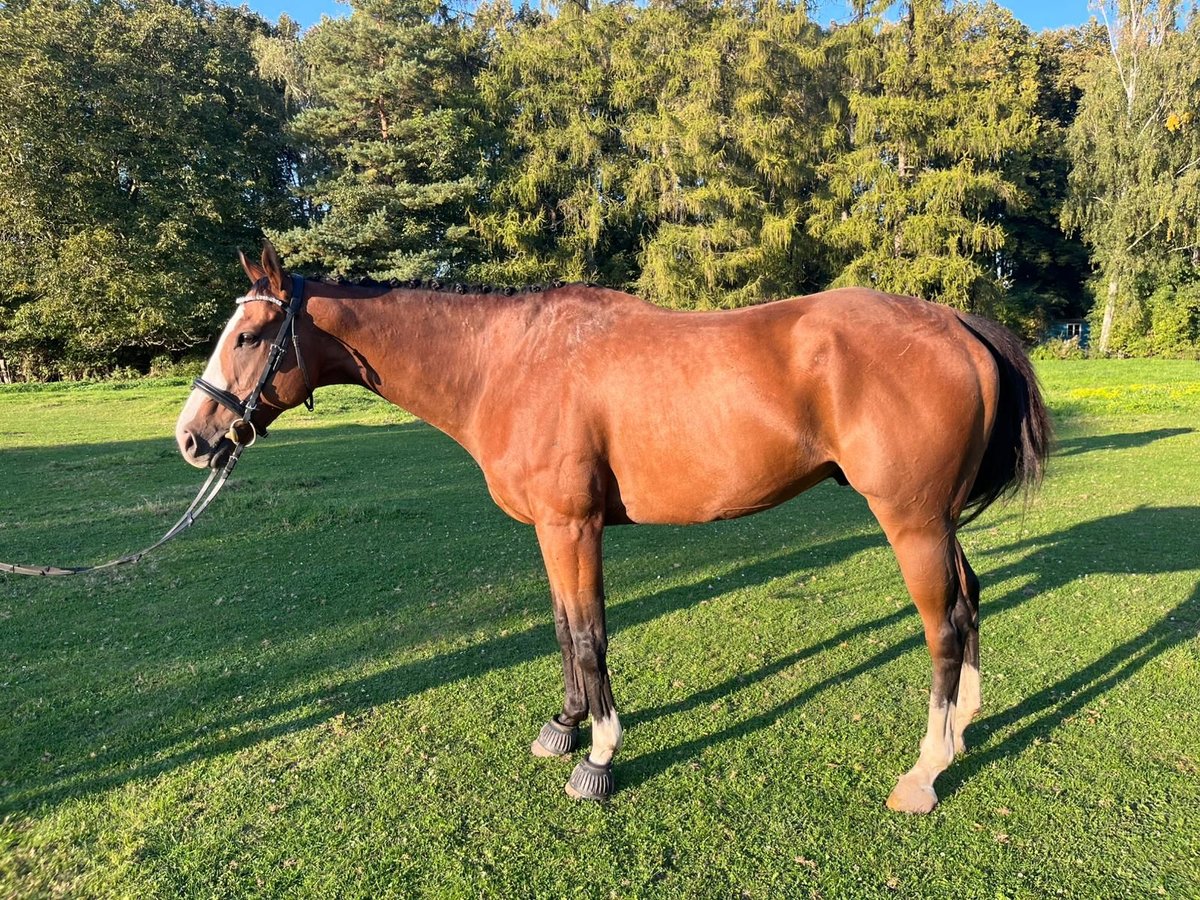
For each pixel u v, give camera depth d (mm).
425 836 2818
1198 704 3527
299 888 2578
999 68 37469
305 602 5332
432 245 29141
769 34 28641
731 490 2904
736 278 28531
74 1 27516
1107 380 21156
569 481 2926
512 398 3014
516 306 3168
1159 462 9453
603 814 2920
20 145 25688
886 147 28984
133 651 4535
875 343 2781
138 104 27766
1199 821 2752
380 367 3201
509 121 31703
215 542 6918
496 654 4402
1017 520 6895
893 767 3174
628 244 33125
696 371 2836
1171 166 28453
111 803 3066
